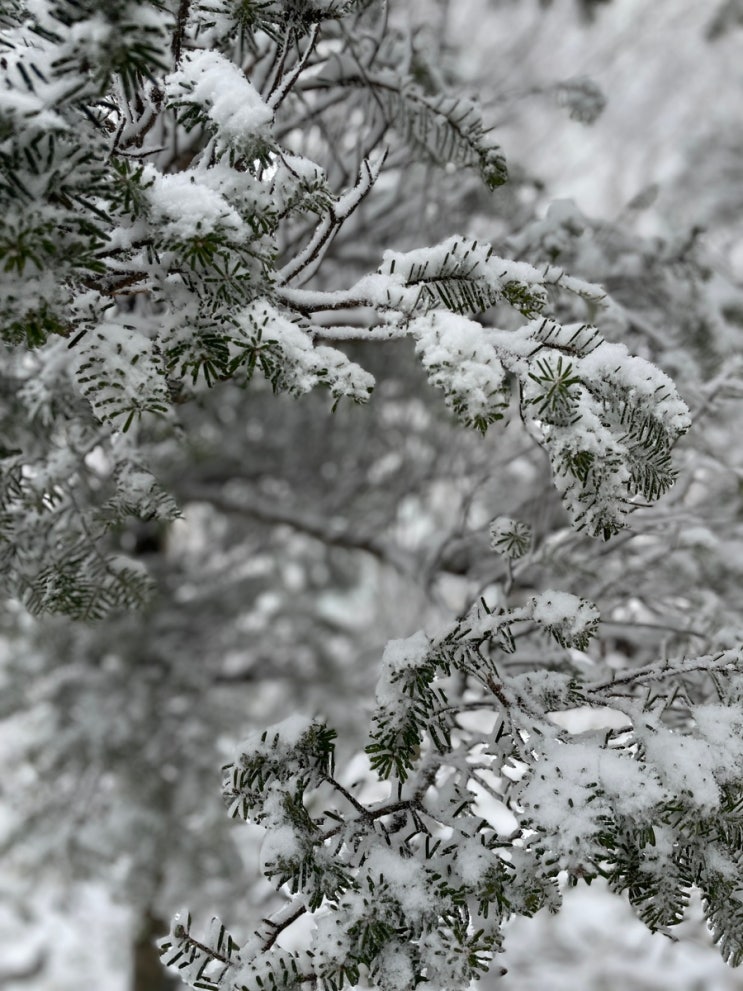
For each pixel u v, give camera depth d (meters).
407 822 0.74
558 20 1.70
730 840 0.69
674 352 1.10
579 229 1.09
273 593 2.97
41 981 3.74
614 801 0.66
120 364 0.65
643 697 0.75
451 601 1.90
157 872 2.47
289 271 0.73
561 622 0.71
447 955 0.67
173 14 0.66
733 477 1.15
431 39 1.21
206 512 2.82
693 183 2.52
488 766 0.76
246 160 0.65
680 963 3.38
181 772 2.54
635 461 0.68
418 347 0.66
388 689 0.73
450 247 0.71
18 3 0.63
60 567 0.88
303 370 0.66
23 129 0.60
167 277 0.67
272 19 0.71
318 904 0.69
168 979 2.74
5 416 1.00
